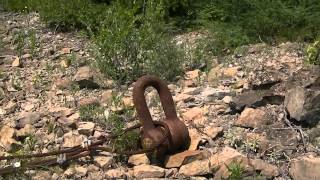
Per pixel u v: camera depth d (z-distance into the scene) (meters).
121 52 5.95
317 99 4.70
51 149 4.70
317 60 5.77
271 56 6.19
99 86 5.81
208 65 6.19
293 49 6.31
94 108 5.21
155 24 6.47
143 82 4.41
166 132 4.36
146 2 7.55
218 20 7.39
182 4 7.77
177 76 5.93
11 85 6.01
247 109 4.86
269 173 4.19
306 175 4.09
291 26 6.90
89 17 7.80
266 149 4.47
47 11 8.14
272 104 5.04
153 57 5.98
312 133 4.58
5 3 9.33
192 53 6.42
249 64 6.04
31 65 6.70
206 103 5.21
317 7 7.08
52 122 5.00
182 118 4.96
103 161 4.43
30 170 4.39
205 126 4.82
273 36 6.89
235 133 4.68
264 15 6.94
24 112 5.36
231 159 4.22
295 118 4.71
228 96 5.28
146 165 4.36
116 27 6.01
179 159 4.36
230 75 5.81
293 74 5.46
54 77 6.19
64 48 7.23
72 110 5.25
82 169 4.38
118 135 4.53
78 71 6.05
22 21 8.58
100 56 6.08
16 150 4.70
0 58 6.93
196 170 4.28
